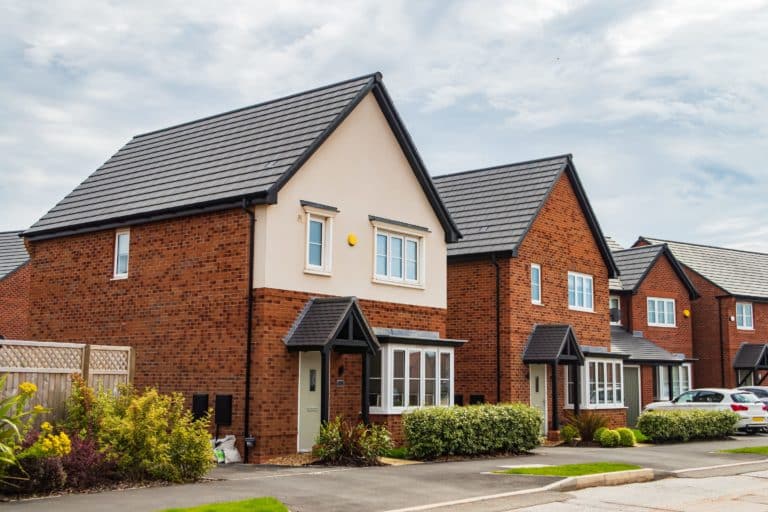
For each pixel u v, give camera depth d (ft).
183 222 66.59
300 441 62.54
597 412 93.81
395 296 72.23
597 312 98.63
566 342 86.48
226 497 41.29
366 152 70.85
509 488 46.98
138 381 67.46
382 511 39.06
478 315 87.76
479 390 86.69
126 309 69.56
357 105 70.33
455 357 88.79
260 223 61.93
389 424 66.95
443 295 77.46
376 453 58.59
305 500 41.81
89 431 46.80
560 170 93.91
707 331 135.74
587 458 64.13
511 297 85.87
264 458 59.57
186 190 68.18
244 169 66.49
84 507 37.35
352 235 68.44
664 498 45.80
